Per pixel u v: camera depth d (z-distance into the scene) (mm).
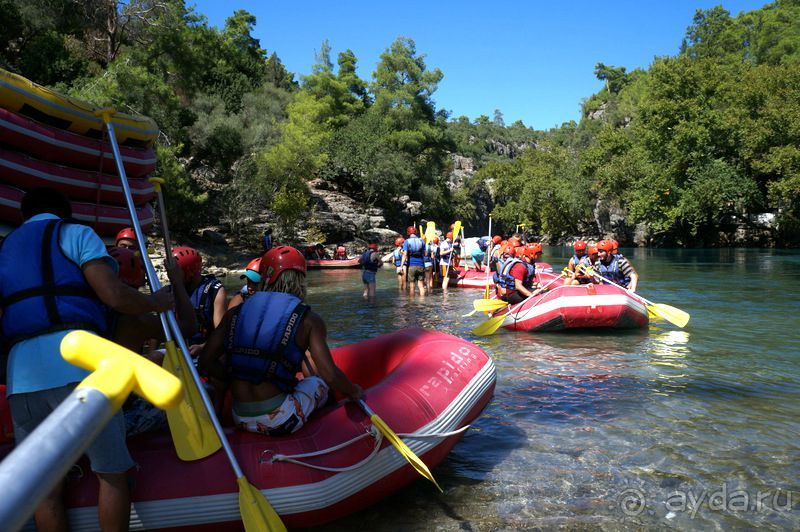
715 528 3000
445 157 59344
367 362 4316
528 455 3969
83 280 2422
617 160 48469
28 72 26562
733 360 6582
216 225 34531
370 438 3096
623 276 9664
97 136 4781
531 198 68062
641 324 8680
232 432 2986
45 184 4582
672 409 4848
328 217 40469
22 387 2311
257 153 35094
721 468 3693
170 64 31938
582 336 8289
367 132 48031
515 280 9492
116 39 32531
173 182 27281
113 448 2449
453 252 17641
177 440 2791
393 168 47094
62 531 2516
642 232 51281
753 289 13750
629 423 4527
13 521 570
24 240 2426
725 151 41344
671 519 3094
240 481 2660
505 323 9016
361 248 38688
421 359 3873
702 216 39875
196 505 2695
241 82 46531
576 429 4426
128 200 3346
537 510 3221
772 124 38656
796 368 6176
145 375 866
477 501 3342
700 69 41875
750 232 42938
